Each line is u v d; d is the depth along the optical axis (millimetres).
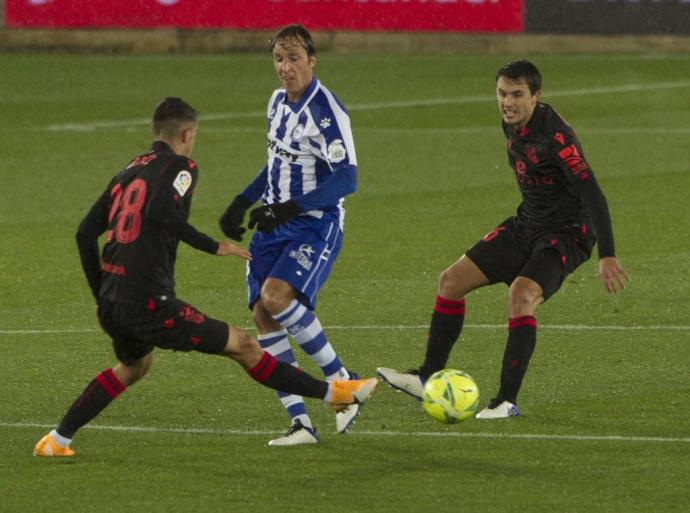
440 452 22828
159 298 21766
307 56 24344
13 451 23156
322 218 24641
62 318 34219
